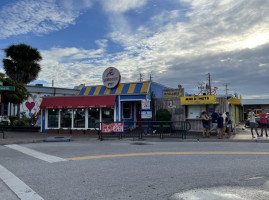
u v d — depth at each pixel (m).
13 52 28.12
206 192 4.86
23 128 22.28
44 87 36.94
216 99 18.41
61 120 20.66
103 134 16.73
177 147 11.52
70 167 7.20
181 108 19.33
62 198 4.63
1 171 6.83
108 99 19.09
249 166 7.09
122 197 4.63
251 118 15.29
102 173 6.45
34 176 6.24
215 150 10.40
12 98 23.17
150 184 5.43
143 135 16.12
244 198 4.51
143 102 17.67
